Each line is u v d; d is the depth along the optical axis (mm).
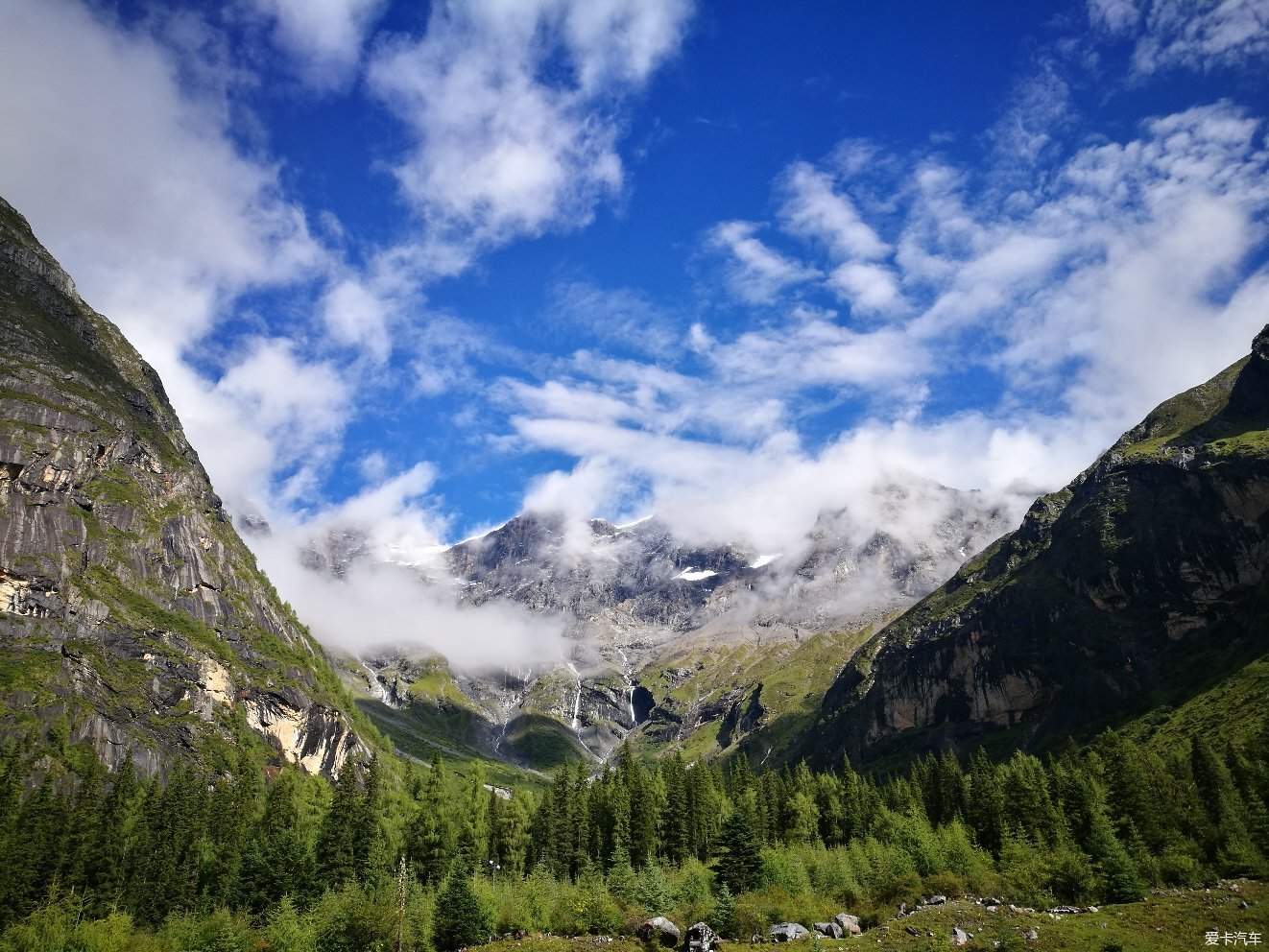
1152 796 128000
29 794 151000
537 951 82875
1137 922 73875
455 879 97312
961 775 182250
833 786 190500
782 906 91562
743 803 172500
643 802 164000
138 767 188750
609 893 103625
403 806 181125
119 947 97812
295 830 145125
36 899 113250
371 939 91062
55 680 190250
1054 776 158875
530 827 166875
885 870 107375
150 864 124750
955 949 69625
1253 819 107750
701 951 77312
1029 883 97000
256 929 104312
